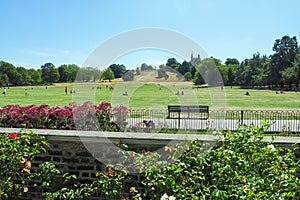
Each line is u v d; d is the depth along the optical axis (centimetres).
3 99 3709
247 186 325
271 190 327
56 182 451
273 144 419
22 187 450
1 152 437
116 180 420
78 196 417
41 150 465
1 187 423
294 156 395
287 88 6247
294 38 6612
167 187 380
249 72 7369
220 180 366
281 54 6650
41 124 670
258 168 369
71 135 451
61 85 8438
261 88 6738
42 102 3228
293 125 1202
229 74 7594
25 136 446
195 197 345
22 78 8362
